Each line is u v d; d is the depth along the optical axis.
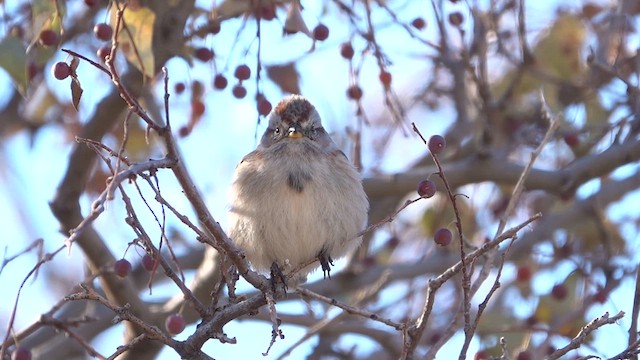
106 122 11.48
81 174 11.50
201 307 8.67
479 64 12.86
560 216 14.38
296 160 10.51
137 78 11.23
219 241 8.15
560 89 13.22
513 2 13.72
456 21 12.35
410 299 13.98
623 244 14.06
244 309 8.67
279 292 9.44
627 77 13.11
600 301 11.91
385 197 13.08
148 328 8.38
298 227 10.35
